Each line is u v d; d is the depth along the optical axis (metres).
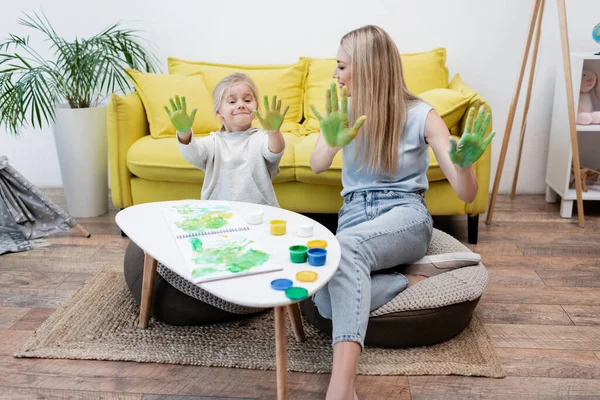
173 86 2.84
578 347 1.77
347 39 1.73
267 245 1.48
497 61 3.17
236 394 1.55
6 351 1.75
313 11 3.17
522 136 3.14
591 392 1.56
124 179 2.72
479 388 1.58
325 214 3.04
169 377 1.63
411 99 1.77
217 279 1.28
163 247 1.46
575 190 2.99
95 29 3.24
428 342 1.76
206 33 3.23
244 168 1.98
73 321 1.91
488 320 1.95
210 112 2.89
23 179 2.61
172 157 2.60
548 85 3.18
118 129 2.67
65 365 1.68
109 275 2.27
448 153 1.53
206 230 1.57
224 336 1.83
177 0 3.19
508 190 3.38
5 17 3.23
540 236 2.71
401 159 1.77
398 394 1.55
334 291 1.52
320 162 1.86
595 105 3.07
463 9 3.11
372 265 1.62
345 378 1.39
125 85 3.30
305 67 3.09
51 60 3.29
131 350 1.74
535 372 1.65
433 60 2.96
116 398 1.53
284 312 1.34
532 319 1.95
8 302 2.06
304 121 3.08
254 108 1.98
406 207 1.74
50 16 3.23
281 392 1.38
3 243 2.57
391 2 3.12
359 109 1.71
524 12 3.09
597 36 2.84
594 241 2.65
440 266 1.84
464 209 2.57
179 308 1.85
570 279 2.25
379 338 1.73
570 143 2.87
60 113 2.81
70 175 2.91
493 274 2.30
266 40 3.23
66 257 2.46
